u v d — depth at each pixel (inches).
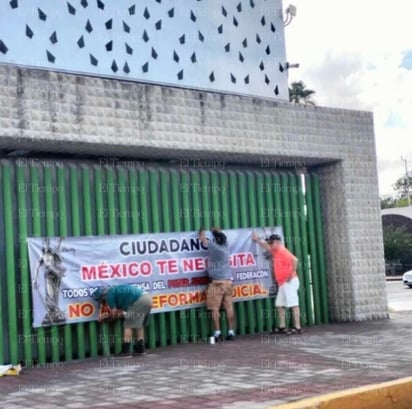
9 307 365.4
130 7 441.7
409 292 994.1
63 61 408.2
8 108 356.8
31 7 398.3
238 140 454.0
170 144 418.3
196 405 237.3
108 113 394.3
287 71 527.2
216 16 486.6
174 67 458.6
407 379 268.4
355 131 529.3
